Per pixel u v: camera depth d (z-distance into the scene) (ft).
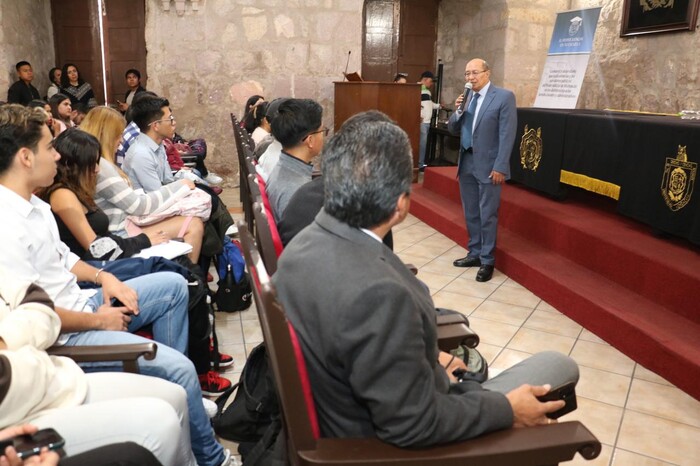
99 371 5.51
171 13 20.80
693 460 6.64
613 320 9.49
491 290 12.16
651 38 18.22
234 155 22.41
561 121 14.06
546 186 14.74
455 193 18.11
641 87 18.72
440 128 26.68
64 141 7.51
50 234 5.91
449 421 3.38
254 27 21.44
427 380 3.36
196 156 16.30
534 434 3.59
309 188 6.10
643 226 12.30
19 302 4.75
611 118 12.35
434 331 3.72
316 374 3.58
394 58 27.04
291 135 7.36
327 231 3.72
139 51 23.67
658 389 8.18
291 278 3.65
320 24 21.99
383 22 26.63
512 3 22.48
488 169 12.39
